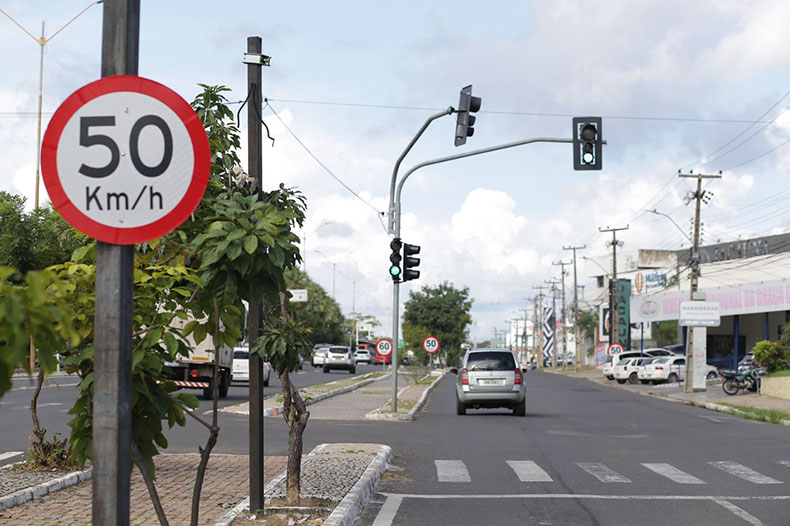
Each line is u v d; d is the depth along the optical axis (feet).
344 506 32.99
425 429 73.82
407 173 89.45
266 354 29.99
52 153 14.42
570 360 501.97
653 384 185.47
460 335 269.03
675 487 42.06
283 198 32.07
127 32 14.73
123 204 14.47
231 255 19.38
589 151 73.36
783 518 33.94
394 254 89.40
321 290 374.84
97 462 14.12
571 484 42.91
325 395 115.75
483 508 36.04
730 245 259.19
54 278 12.47
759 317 222.28
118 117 14.52
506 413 96.89
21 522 29.50
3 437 55.52
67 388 107.45
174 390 20.47
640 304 261.03
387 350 158.71
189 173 14.60
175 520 30.48
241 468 44.39
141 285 20.20
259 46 33.40
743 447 60.75
